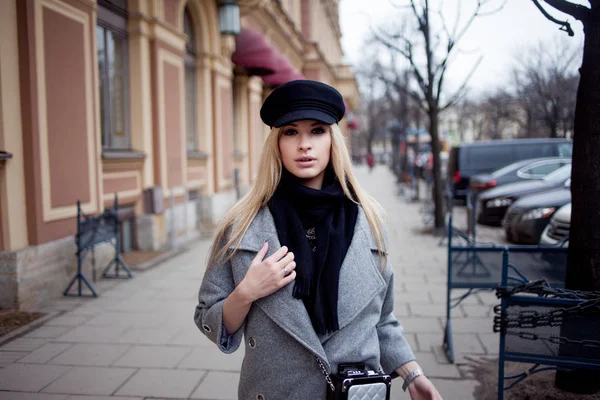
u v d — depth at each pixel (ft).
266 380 4.64
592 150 9.06
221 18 35.22
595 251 9.12
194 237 32.04
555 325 8.28
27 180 16.87
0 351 13.30
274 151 4.95
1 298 16.26
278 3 53.93
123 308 17.07
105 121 24.31
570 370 9.62
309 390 4.58
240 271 4.70
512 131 99.60
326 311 4.51
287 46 63.52
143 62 26.40
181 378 11.79
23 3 16.55
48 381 11.58
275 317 4.51
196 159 34.17
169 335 14.57
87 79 20.27
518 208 28.19
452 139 145.79
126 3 25.81
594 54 8.88
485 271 13.39
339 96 4.91
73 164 19.24
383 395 4.42
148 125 26.94
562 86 37.76
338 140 4.99
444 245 29.22
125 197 25.05
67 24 18.88
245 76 48.08
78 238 18.26
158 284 20.25
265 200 4.93
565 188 29.09
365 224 4.91
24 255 16.44
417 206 51.47
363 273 4.71
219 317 4.60
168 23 29.22
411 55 30.27
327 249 4.63
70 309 16.84
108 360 12.81
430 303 17.69
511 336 8.55
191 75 35.14
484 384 11.35
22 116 16.74
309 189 4.76
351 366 4.57
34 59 16.87
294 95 4.75
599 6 8.73
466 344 13.78
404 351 5.19
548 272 12.87
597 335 8.14
